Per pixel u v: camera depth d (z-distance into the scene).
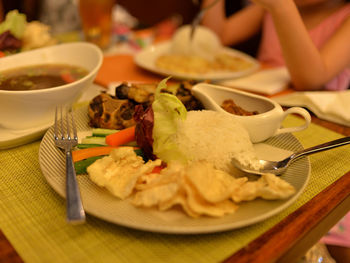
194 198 0.65
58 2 3.07
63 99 1.00
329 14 2.33
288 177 0.80
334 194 0.81
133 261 0.60
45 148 0.87
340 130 1.22
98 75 1.71
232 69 1.86
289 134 1.04
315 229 0.71
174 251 0.62
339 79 2.05
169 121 0.86
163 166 0.88
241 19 2.79
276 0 1.59
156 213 0.67
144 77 1.73
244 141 0.90
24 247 0.61
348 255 1.52
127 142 1.02
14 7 2.97
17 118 0.97
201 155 0.85
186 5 3.54
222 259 0.60
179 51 2.11
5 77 1.10
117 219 0.61
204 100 1.08
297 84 1.72
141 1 3.79
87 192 0.74
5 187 0.79
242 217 0.65
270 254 0.62
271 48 2.45
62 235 0.65
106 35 2.14
